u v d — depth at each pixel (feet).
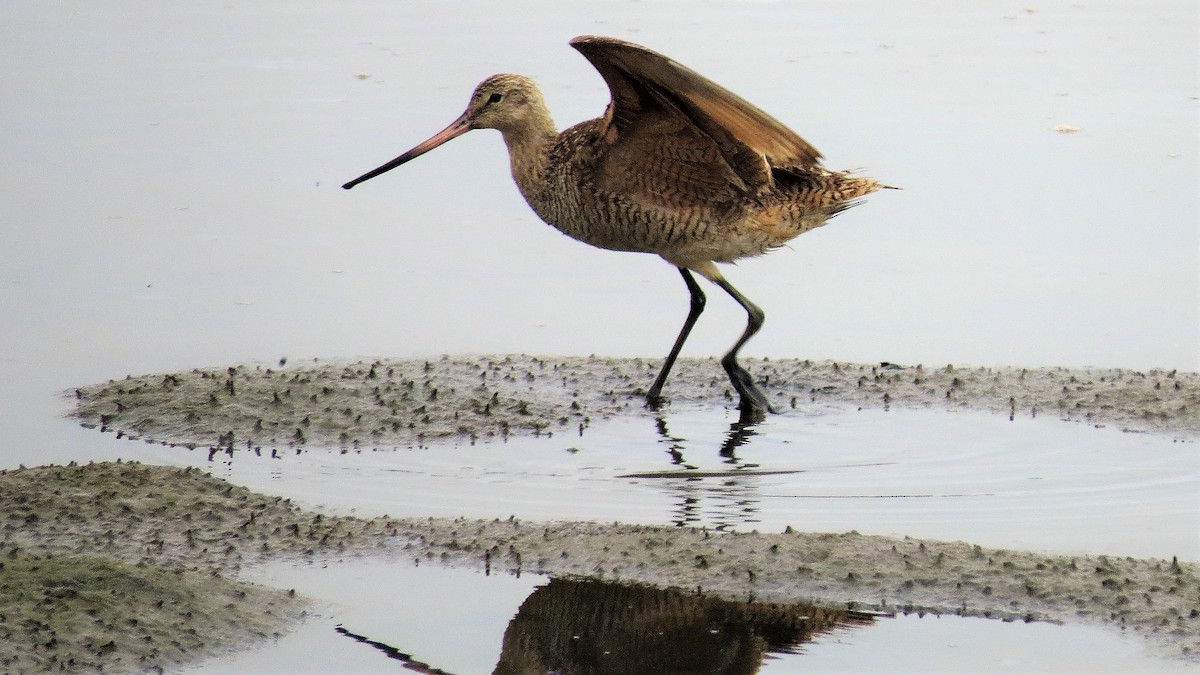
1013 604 34.04
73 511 37.96
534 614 33.76
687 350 52.65
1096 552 36.40
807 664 31.71
